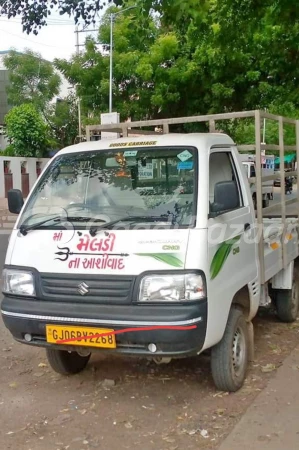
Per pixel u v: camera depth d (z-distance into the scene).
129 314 3.84
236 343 4.53
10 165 28.41
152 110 20.12
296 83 12.68
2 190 27.52
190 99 17.56
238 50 11.07
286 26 8.38
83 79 22.41
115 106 21.19
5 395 4.60
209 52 14.70
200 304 3.83
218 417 4.05
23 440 3.81
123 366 5.17
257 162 5.26
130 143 4.75
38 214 4.52
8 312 4.21
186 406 4.27
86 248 4.08
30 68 34.84
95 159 4.76
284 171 6.14
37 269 4.16
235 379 4.46
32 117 31.12
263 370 4.93
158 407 4.27
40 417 4.16
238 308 4.68
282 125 6.06
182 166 4.39
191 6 6.58
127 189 4.48
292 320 6.46
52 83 35.44
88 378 4.92
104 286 3.93
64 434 3.88
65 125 36.12
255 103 15.52
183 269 3.84
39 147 31.67
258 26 8.95
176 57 17.61
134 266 3.90
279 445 3.60
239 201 4.86
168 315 3.78
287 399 4.30
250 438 3.71
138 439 3.77
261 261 5.11
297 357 5.27
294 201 6.58
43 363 5.36
